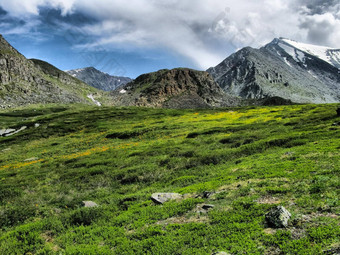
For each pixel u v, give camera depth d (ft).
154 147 148.56
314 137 104.88
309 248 28.73
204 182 72.95
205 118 276.21
